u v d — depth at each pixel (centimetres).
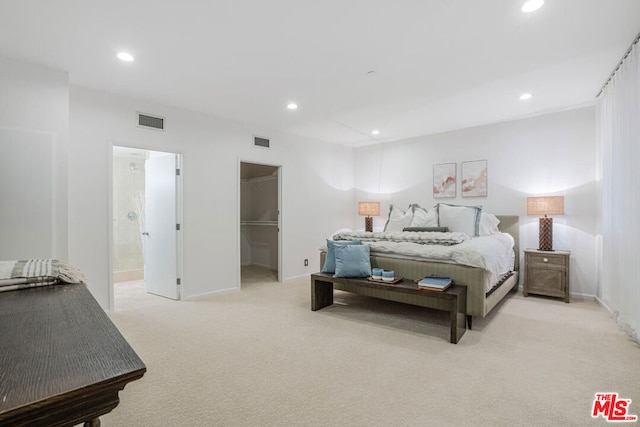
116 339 80
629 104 272
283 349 263
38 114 291
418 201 571
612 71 309
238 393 200
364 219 646
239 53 275
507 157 476
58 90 302
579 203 417
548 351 255
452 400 191
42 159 291
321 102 396
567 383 208
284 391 202
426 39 253
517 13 219
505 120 473
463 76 321
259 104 402
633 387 202
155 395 198
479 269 299
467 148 514
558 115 433
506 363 236
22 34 243
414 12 219
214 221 445
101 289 353
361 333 297
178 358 248
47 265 146
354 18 226
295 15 223
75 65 294
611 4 208
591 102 399
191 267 422
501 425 168
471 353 253
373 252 375
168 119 404
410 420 173
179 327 316
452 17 224
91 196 347
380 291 339
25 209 283
